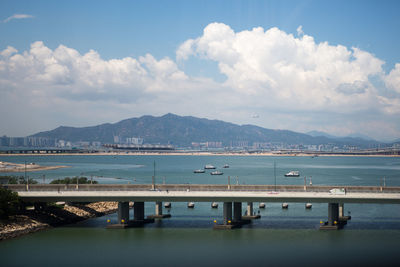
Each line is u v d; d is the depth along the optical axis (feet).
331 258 357.00
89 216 530.68
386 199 431.43
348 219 513.45
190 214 554.46
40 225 460.14
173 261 352.08
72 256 364.99
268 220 506.89
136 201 460.55
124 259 358.02
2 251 380.17
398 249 380.58
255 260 353.31
